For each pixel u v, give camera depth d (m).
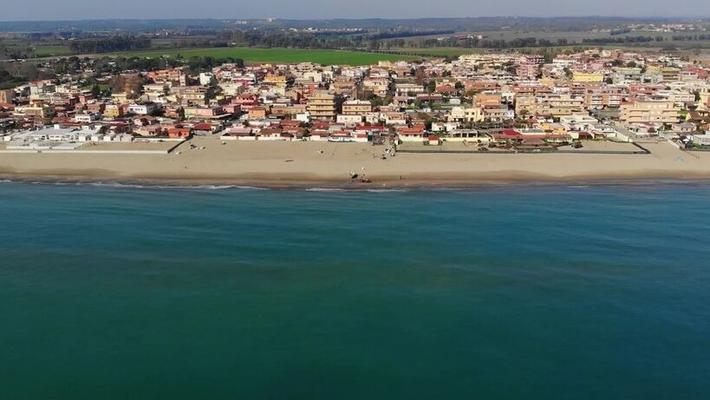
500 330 69.88
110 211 110.44
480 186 126.88
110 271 84.94
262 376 61.91
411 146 161.12
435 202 115.38
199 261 87.75
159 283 81.31
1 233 99.38
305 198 118.12
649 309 74.50
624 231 99.88
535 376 61.84
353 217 106.38
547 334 69.06
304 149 158.25
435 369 62.91
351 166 140.88
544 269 85.19
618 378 61.59
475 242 94.69
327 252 90.75
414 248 92.19
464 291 78.75
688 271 84.88
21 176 135.62
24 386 60.81
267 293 78.31
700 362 64.12
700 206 113.50
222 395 59.16
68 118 198.38
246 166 141.62
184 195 120.44
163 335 69.25
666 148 158.88
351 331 69.69
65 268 86.12
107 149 157.50
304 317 72.56
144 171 138.38
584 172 137.12
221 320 72.06
